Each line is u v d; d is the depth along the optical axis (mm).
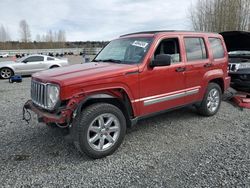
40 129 4906
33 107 4012
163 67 4402
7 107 6664
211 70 5484
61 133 4668
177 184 3039
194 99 5180
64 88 3371
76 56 42688
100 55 5117
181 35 4871
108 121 3756
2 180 3148
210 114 5703
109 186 3018
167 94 4547
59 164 3559
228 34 7996
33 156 3795
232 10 19734
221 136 4582
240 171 3322
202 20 21578
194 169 3385
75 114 3467
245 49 8391
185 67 4805
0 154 3852
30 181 3129
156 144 4234
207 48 5414
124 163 3586
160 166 3486
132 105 4035
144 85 4145
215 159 3668
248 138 4488
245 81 7137
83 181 3129
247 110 6309
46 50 52406
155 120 5488
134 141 4363
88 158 3736
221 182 3072
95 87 3600
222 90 6043
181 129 4949
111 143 3814
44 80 3658
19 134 4652
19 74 13852
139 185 3029
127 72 3906
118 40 5199
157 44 4391
